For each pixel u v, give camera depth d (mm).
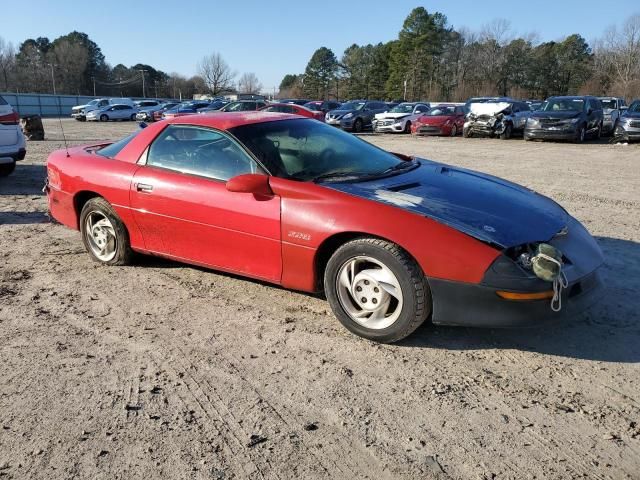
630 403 2693
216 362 3104
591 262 3277
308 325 3574
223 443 2406
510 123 19719
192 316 3713
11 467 2250
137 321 3637
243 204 3613
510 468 2238
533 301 2928
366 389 2826
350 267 3312
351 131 23984
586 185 9031
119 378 2928
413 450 2355
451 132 21422
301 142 4020
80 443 2400
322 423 2547
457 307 3016
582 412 2623
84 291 4160
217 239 3812
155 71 105625
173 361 3117
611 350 3221
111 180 4344
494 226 3133
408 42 73062
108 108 37219
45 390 2807
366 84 86250
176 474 2213
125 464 2270
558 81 75812
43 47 104000
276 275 3609
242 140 3775
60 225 6191
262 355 3184
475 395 2771
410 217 3109
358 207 3232
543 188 8703
